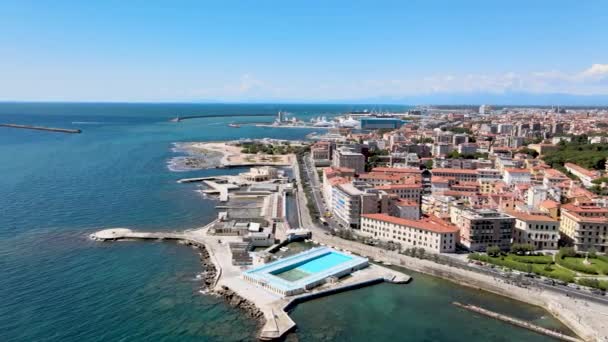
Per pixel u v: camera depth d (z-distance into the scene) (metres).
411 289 195.00
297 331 157.75
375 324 164.12
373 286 197.62
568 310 168.88
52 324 156.12
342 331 158.62
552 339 155.38
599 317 163.75
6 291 179.88
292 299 178.25
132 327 156.00
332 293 189.38
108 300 175.25
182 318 163.00
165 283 192.12
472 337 156.38
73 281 191.25
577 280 192.50
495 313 171.62
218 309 170.50
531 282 194.25
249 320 163.00
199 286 190.12
